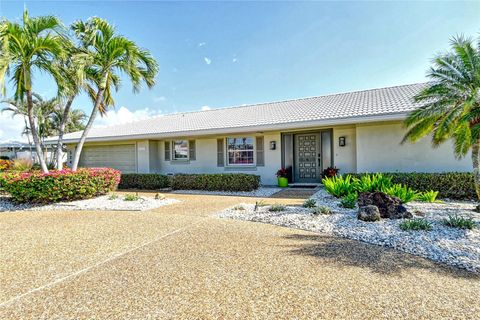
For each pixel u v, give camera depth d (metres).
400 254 3.82
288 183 12.13
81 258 3.87
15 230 5.47
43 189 8.20
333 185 8.13
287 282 3.02
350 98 12.73
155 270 3.41
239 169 13.20
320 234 4.82
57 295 2.83
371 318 2.33
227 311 2.48
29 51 8.12
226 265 3.52
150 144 14.83
